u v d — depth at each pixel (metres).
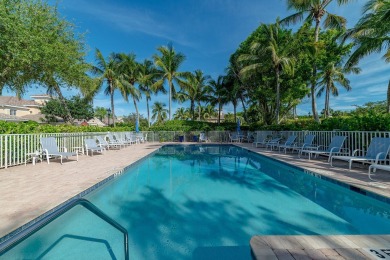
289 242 2.41
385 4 11.93
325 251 2.22
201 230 3.50
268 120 24.28
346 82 29.59
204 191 5.64
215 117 57.97
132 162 8.34
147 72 29.22
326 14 17.58
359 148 7.59
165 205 4.64
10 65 10.44
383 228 3.41
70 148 11.12
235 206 4.54
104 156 10.38
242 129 25.17
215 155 13.02
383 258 2.09
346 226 3.50
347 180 5.11
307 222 3.70
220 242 3.13
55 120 36.19
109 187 5.81
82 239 3.16
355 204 4.53
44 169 6.90
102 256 2.74
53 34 12.26
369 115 7.79
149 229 3.54
